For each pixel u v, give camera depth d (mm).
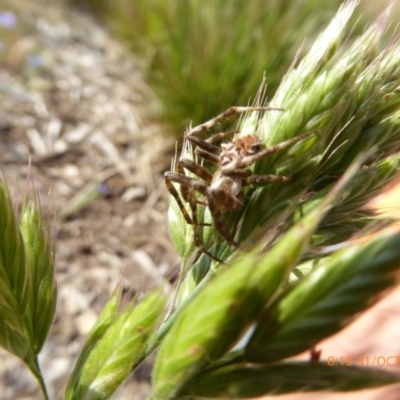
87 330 120
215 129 120
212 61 155
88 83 185
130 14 188
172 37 163
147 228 143
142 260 135
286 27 154
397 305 80
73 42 206
